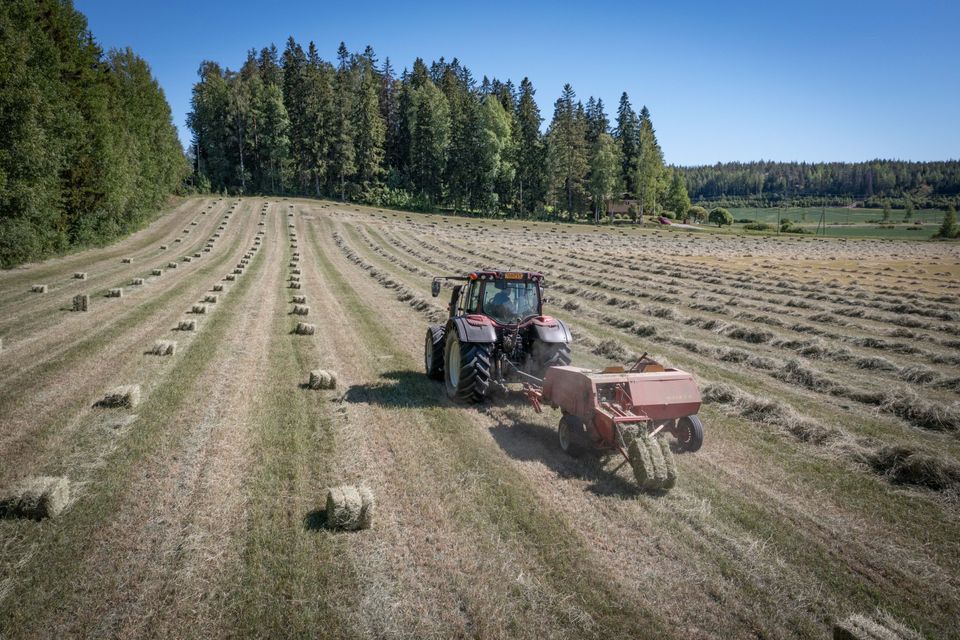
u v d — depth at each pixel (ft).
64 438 22.07
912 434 25.62
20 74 73.20
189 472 19.29
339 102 266.57
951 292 74.28
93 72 109.29
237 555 14.60
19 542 14.98
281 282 77.20
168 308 53.93
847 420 27.45
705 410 28.40
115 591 13.10
